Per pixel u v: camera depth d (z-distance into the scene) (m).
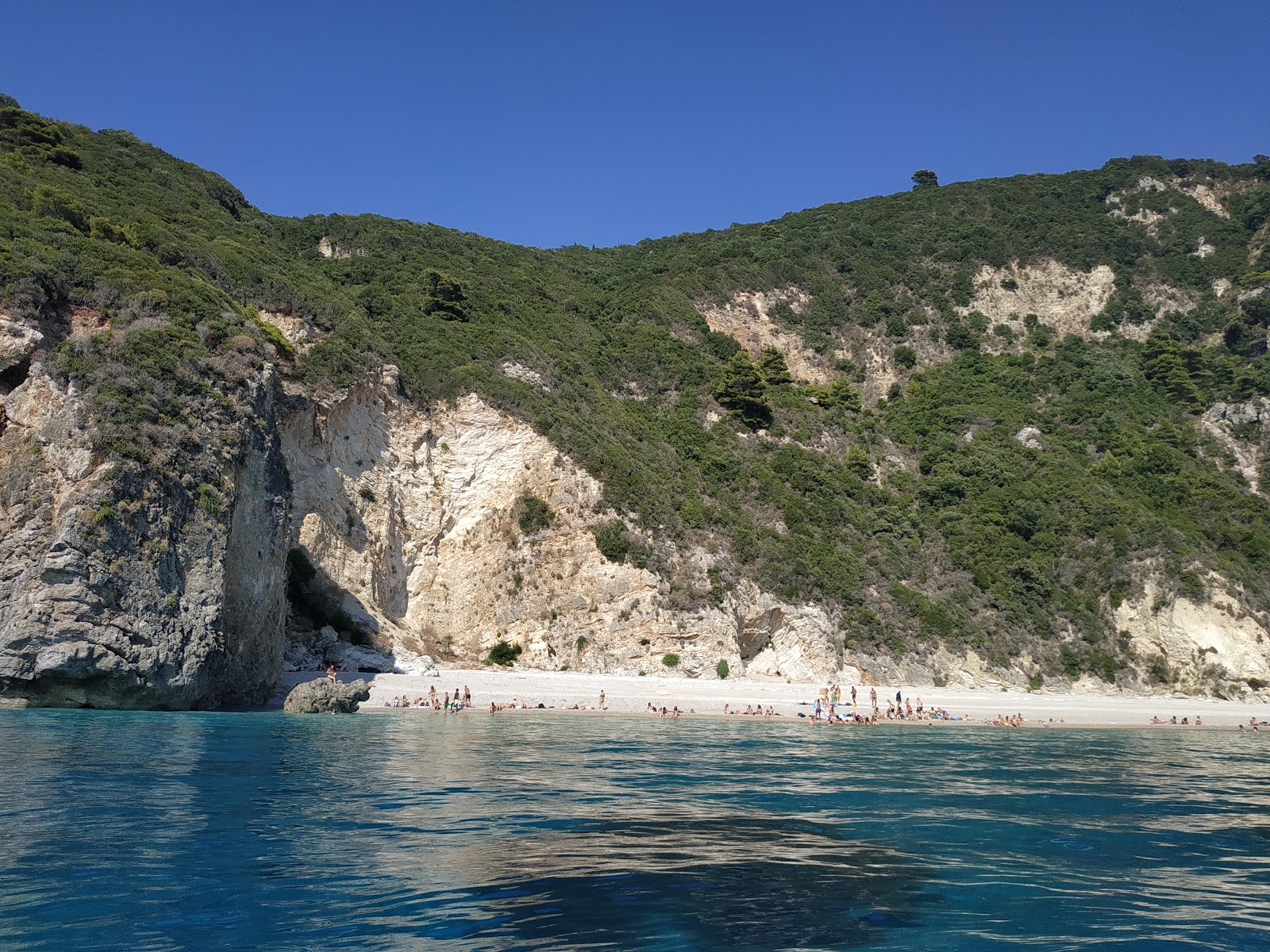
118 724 23.67
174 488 28.52
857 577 53.34
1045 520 63.44
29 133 52.22
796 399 74.88
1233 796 19.78
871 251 105.94
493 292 68.31
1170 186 118.50
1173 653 55.00
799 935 9.26
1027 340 96.06
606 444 52.28
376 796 15.57
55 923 8.74
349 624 39.56
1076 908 10.55
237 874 10.53
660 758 22.44
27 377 30.20
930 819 15.78
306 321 46.50
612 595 45.22
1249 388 82.31
